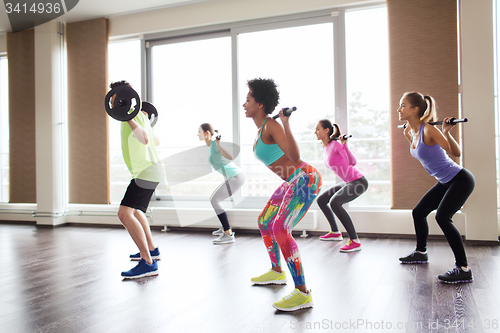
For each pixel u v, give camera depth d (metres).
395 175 4.08
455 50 3.89
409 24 4.03
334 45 4.41
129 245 3.85
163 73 5.22
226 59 5.02
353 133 4.44
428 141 2.51
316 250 3.46
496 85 3.82
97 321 1.80
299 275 1.93
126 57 5.57
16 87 5.53
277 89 2.02
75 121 5.32
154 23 5.08
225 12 4.78
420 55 3.99
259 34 4.79
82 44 5.30
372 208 4.27
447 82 3.91
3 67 5.97
